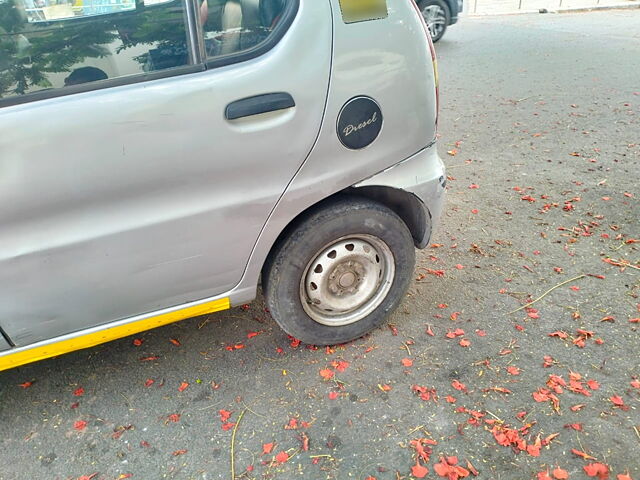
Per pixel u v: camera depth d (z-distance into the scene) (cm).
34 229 175
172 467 199
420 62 208
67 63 171
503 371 230
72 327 199
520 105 583
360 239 230
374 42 196
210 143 181
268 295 227
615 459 188
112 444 210
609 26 970
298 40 184
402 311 272
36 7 165
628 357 232
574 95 602
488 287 286
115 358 253
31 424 221
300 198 205
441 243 330
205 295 215
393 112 207
